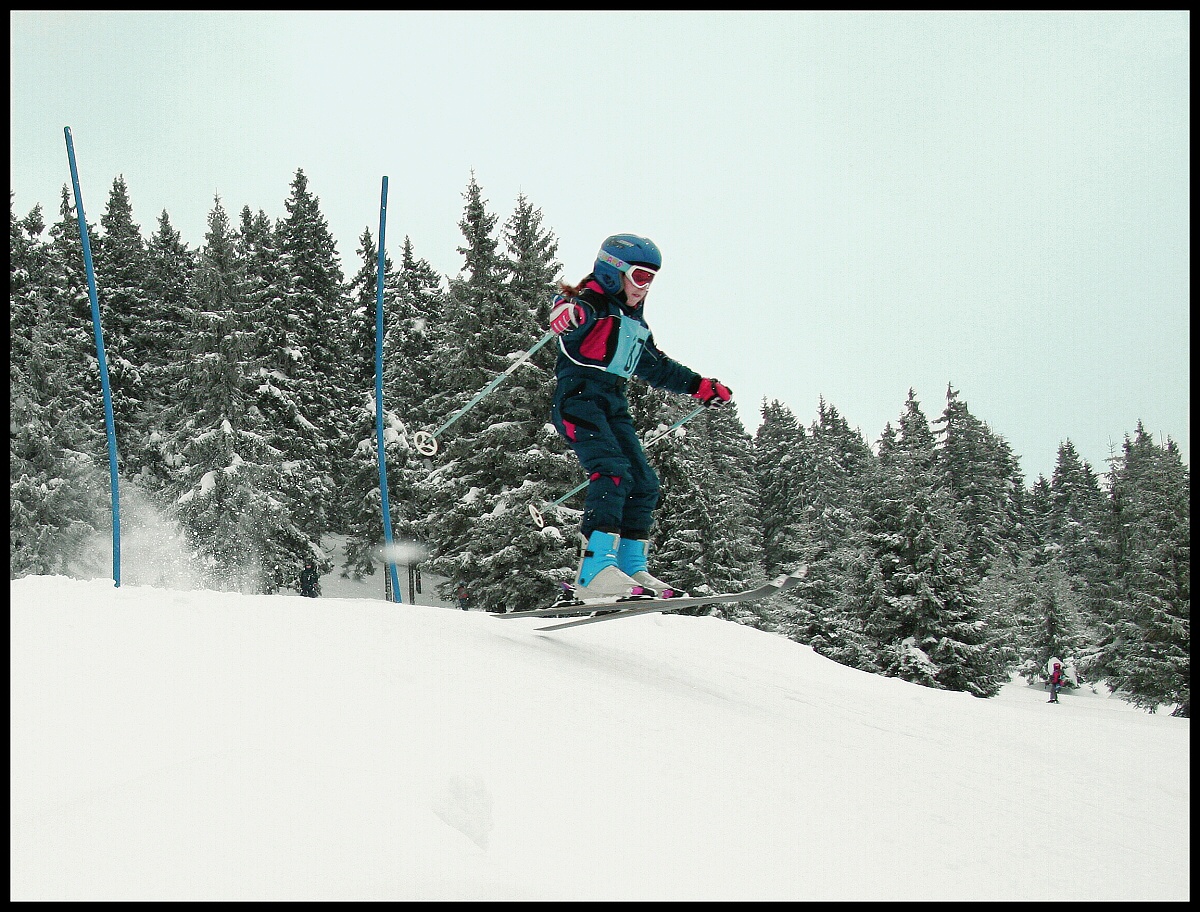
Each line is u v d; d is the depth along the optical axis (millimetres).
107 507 28766
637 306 4949
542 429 25750
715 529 33594
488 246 28000
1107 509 44562
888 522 30281
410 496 32719
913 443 30797
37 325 30328
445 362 28000
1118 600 38906
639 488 4988
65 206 39781
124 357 37906
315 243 42062
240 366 29391
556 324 4723
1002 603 43719
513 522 24688
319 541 34406
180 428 29734
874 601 29812
